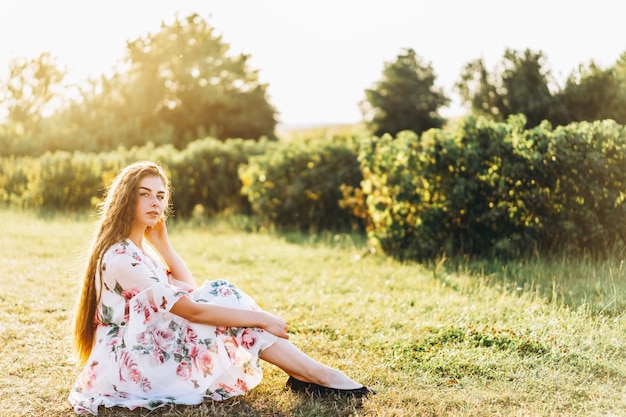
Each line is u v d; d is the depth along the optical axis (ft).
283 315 20.26
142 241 13.67
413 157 28.84
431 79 83.15
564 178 26.73
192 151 46.93
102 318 13.14
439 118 82.94
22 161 52.06
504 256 27.45
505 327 17.74
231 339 13.21
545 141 27.02
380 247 29.89
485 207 27.91
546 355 15.78
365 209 36.91
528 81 45.29
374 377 14.92
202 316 12.83
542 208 27.25
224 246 33.50
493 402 13.41
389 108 82.23
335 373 13.71
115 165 47.65
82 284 13.39
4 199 49.85
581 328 17.48
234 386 13.51
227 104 97.14
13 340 17.61
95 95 92.68
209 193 46.60
